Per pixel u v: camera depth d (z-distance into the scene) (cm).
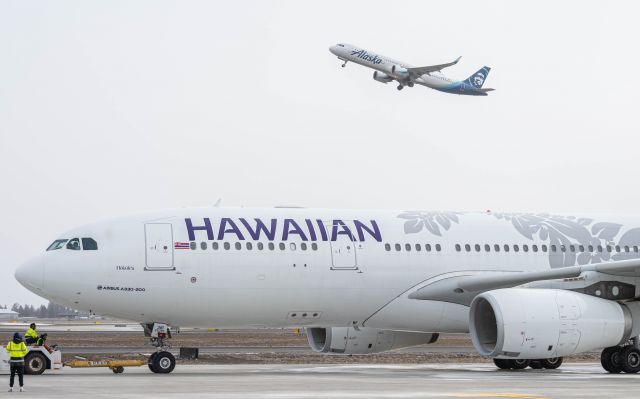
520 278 5662
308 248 5638
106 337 13062
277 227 5641
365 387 4278
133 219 5453
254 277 5488
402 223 5988
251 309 5538
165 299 5359
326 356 7981
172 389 4144
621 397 3822
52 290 5259
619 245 6406
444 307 5881
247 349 9431
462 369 6225
